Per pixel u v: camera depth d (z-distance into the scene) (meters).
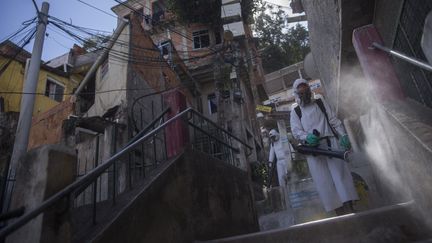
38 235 1.88
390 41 3.57
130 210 2.57
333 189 4.05
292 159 7.19
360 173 5.79
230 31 15.76
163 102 4.46
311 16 6.61
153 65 13.03
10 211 1.93
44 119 13.93
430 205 2.34
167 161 3.60
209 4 18.44
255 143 16.95
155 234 2.80
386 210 2.71
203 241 3.26
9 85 14.99
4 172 2.46
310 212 5.80
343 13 3.80
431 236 2.45
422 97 3.07
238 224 4.72
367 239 2.61
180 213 3.31
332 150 3.95
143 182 3.10
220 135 6.14
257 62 18.86
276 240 2.86
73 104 12.98
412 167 2.53
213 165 4.57
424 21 2.58
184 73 16.69
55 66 17.45
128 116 9.58
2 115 12.97
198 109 17.62
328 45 5.54
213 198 4.20
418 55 2.88
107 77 11.89
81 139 9.79
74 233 2.41
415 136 2.29
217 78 14.96
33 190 2.05
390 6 3.28
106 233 2.23
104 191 7.45
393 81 3.09
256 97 14.86
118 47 11.59
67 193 2.05
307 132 4.32
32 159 2.16
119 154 2.75
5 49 15.10
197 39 20.22
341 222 2.76
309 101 4.44
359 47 3.30
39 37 7.64
